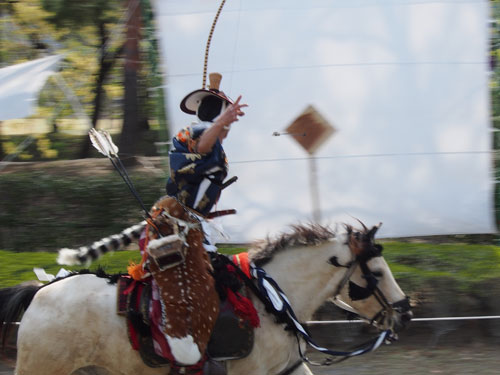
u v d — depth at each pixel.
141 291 3.53
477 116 6.53
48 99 10.44
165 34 6.52
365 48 6.52
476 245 6.66
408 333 5.65
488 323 5.61
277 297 3.62
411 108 6.52
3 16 10.15
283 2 6.56
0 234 8.12
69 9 9.72
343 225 3.90
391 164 6.54
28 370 3.47
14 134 11.36
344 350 5.52
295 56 6.52
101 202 8.02
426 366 5.18
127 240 3.79
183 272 3.45
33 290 3.66
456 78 6.52
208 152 3.44
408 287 5.61
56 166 8.98
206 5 6.54
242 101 6.52
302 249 3.77
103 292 3.54
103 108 12.63
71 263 3.75
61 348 3.45
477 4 6.49
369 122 6.52
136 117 9.85
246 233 6.54
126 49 9.48
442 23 6.50
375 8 6.50
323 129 6.35
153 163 9.18
